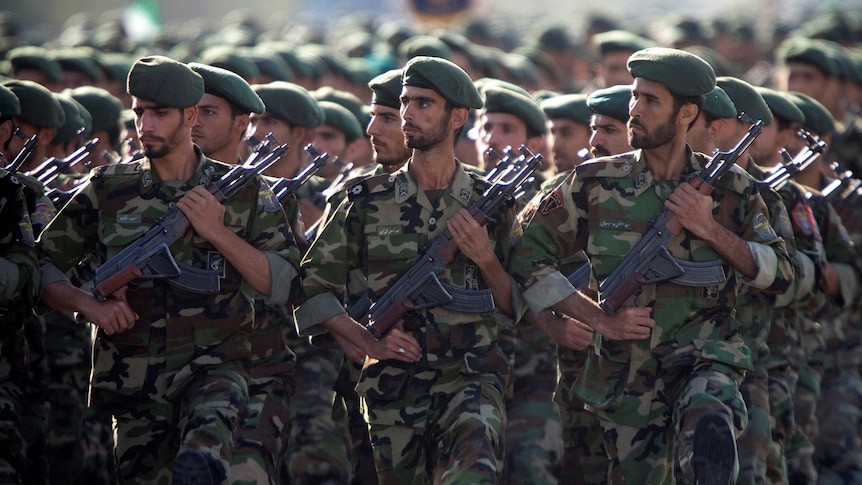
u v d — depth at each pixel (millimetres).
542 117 36219
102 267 25953
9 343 27641
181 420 26156
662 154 26812
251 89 30469
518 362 32562
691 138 30719
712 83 26594
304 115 34531
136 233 26281
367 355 27031
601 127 31594
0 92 29953
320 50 58719
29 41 94125
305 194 34562
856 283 32562
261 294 26688
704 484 24594
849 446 35031
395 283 26828
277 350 28875
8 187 26609
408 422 26656
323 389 32156
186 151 26719
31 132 32406
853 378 35750
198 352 26406
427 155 26969
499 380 26984
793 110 35750
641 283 26297
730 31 96625
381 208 27031
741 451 29281
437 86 26547
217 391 25891
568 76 78562
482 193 27125
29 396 30484
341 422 32156
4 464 27344
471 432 25531
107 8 157875
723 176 26938
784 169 28938
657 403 26578
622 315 26297
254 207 26875
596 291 27469
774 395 31625
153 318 26344
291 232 27188
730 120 32594
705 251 26594
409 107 26750
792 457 33156
